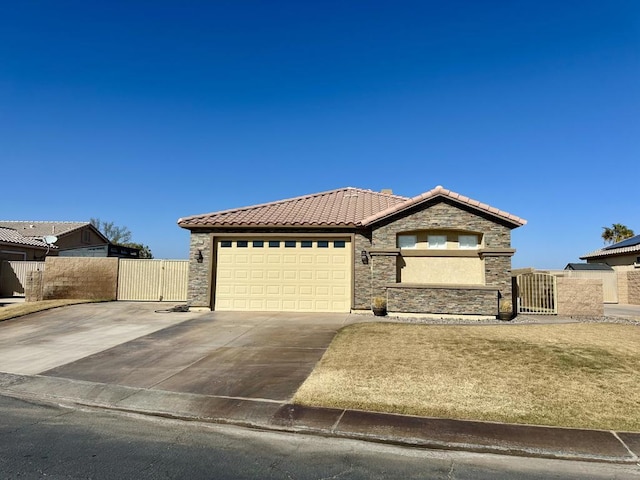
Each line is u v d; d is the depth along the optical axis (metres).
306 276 16.94
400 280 15.71
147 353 10.19
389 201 19.95
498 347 9.97
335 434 5.79
